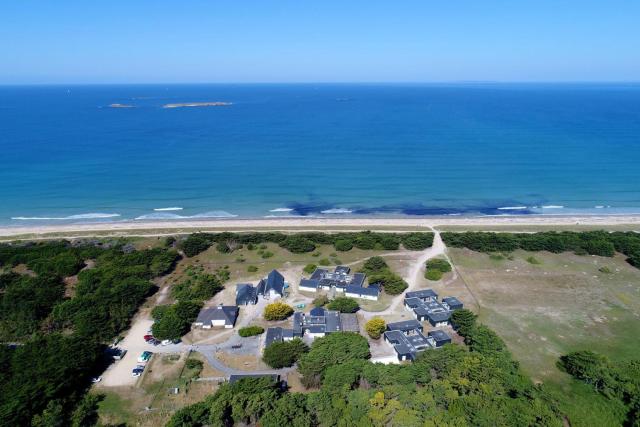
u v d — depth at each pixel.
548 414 59.44
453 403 60.44
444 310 94.38
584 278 110.50
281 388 71.88
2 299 92.31
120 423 65.44
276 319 92.62
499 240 126.25
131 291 97.50
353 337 78.88
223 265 117.94
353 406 61.28
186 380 74.56
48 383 65.88
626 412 65.12
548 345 84.12
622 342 84.88
